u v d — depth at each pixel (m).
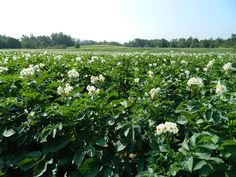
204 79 7.25
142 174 3.17
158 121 4.46
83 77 8.04
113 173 3.77
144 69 9.79
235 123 3.64
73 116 4.10
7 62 10.21
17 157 4.29
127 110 4.79
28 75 6.54
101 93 5.36
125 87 7.80
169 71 8.64
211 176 3.12
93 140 3.96
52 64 9.91
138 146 3.95
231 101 4.43
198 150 3.16
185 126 4.36
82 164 3.69
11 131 4.24
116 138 4.26
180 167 3.09
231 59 12.85
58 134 4.08
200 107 4.17
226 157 3.13
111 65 10.51
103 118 4.25
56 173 4.02
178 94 6.05
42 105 4.71
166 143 3.80
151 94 4.96
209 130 3.79
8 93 5.57
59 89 5.22
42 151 4.02
